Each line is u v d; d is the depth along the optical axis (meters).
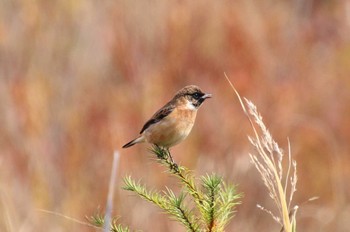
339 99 17.89
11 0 16.86
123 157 13.99
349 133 16.80
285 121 16.48
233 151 14.73
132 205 11.83
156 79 16.38
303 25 19.97
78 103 15.48
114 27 16.86
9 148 13.81
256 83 17.11
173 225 11.59
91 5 17.25
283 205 4.86
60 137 14.49
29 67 16.09
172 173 5.14
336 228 14.02
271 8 20.12
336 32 20.00
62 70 16.23
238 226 13.02
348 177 15.49
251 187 13.57
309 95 17.70
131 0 17.17
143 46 16.81
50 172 13.55
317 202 15.14
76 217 12.52
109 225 4.79
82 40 16.80
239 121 15.71
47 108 15.05
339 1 21.02
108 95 15.91
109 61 16.61
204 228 4.83
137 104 15.74
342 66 19.05
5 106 14.63
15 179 13.16
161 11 17.28
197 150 14.76
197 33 17.27
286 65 18.30
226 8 18.00
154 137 8.81
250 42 17.84
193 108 8.95
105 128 14.74
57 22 16.88
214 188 4.77
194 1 17.55
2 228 9.91
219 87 16.72
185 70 16.80
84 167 13.85
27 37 16.48
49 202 12.85
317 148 16.11
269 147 4.88
